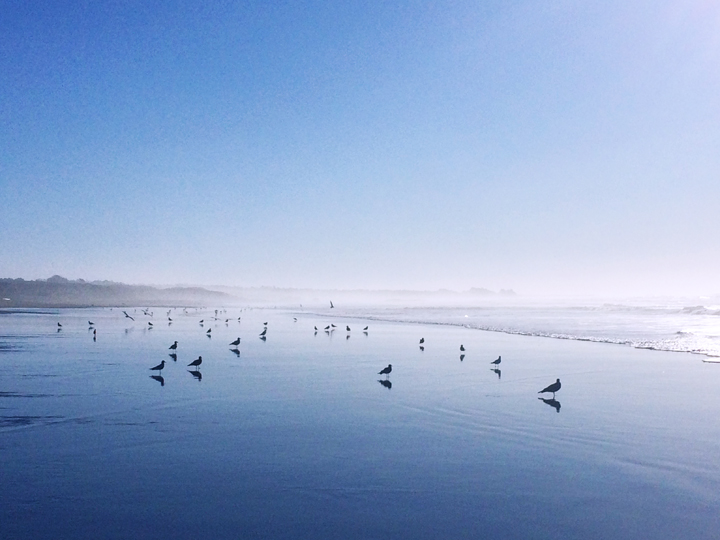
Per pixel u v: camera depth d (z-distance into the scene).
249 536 9.97
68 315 105.56
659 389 23.92
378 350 40.56
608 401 21.28
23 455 14.48
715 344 43.66
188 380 26.36
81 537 9.93
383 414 19.06
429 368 30.48
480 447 15.21
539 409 19.83
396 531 10.20
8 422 17.89
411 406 20.36
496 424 17.69
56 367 30.69
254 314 126.44
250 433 16.61
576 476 13.00
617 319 89.50
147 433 16.61
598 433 16.61
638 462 13.99
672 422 17.94
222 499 11.62
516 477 12.92
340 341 49.12
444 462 13.96
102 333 58.06
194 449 15.01
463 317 102.50
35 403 20.86
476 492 12.02
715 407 20.16
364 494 11.89
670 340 47.78
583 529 10.30
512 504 11.41
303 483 12.52
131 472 13.21
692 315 103.62
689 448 15.13
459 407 20.20
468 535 10.05
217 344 45.78
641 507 11.27
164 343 46.22
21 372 28.77
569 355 36.69
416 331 62.72
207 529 10.24
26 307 157.25
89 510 11.05
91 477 12.88
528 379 26.59
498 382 25.73
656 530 10.27
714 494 11.95
